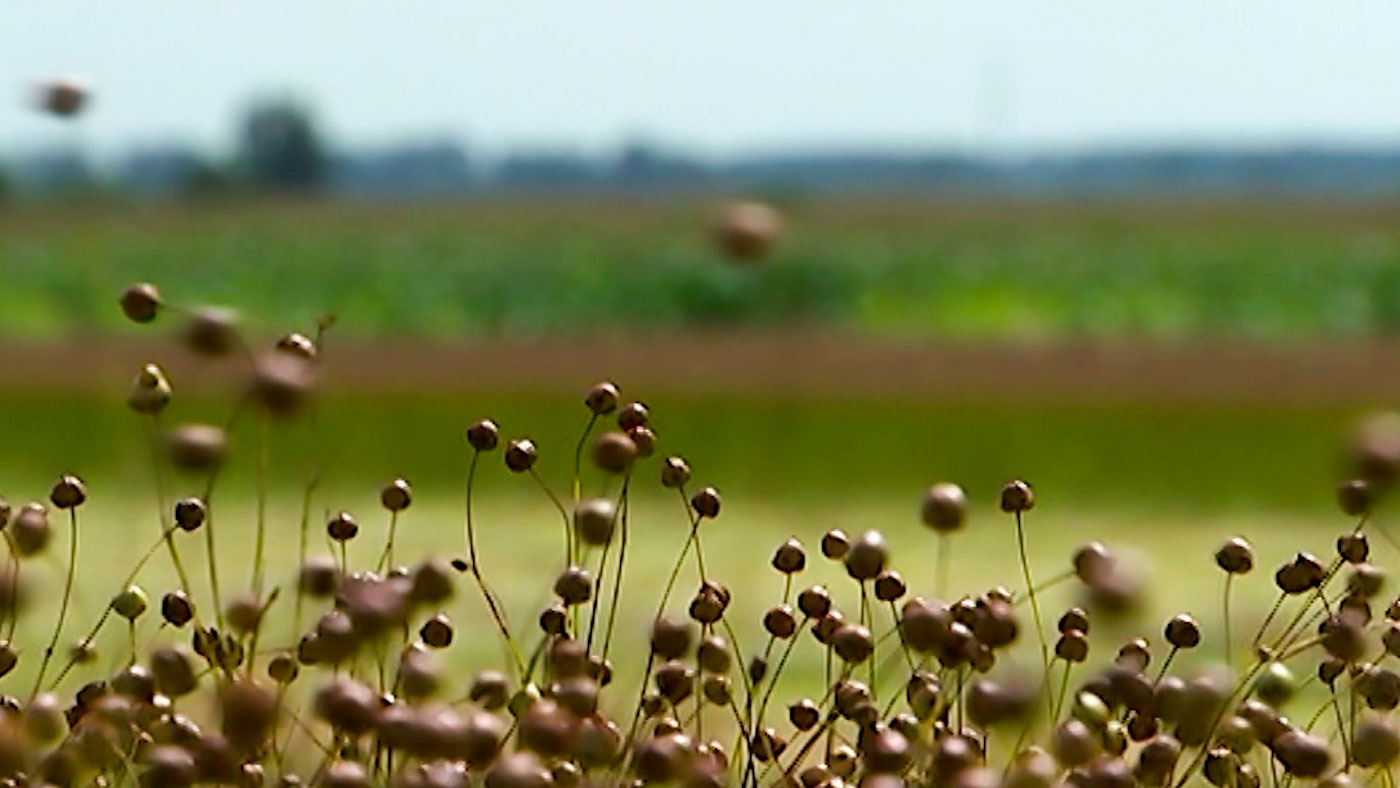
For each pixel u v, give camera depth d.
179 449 3.90
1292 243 126.00
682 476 4.55
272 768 4.92
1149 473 33.81
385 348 76.00
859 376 64.31
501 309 92.69
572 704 4.01
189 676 4.27
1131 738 4.58
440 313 91.56
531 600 16.27
